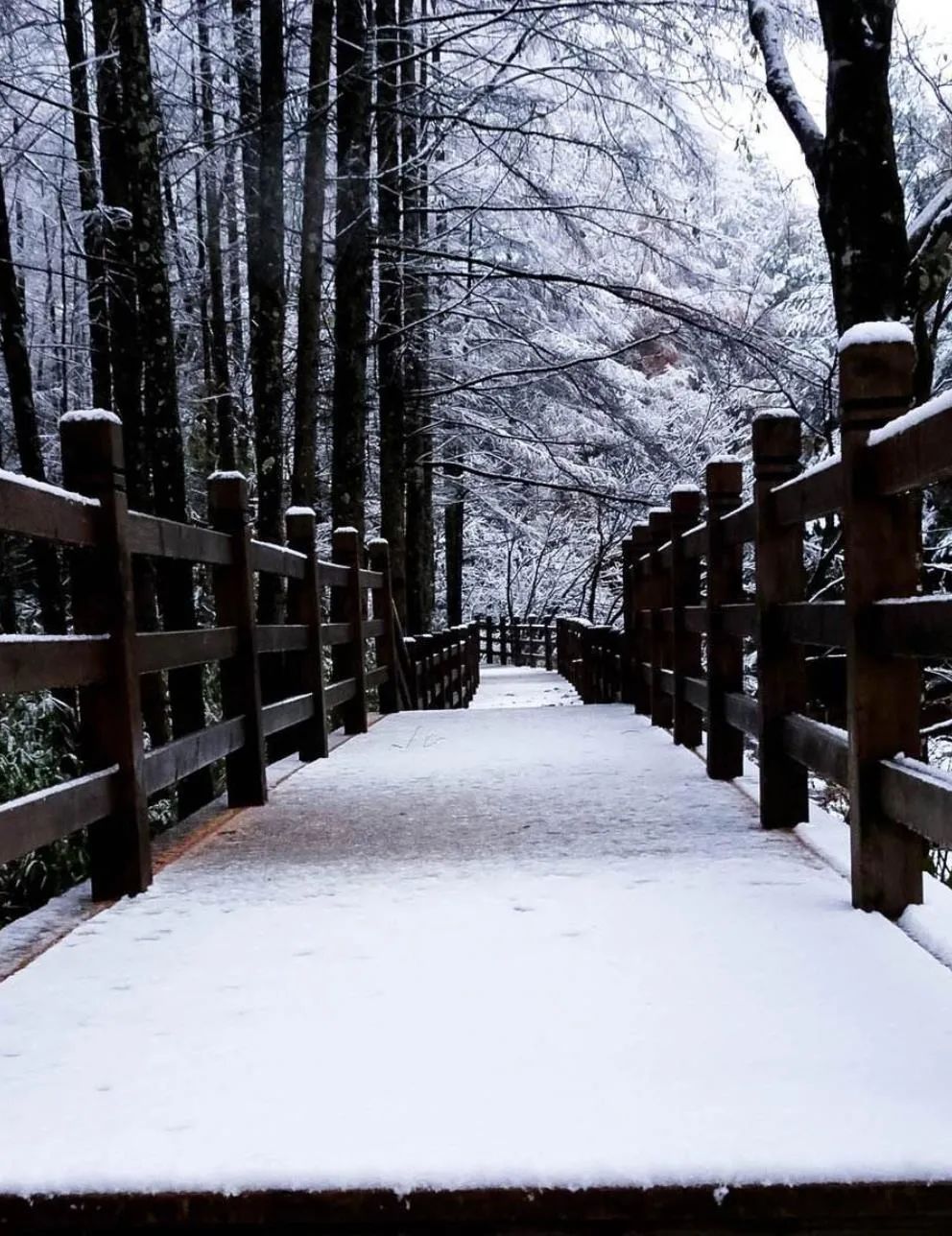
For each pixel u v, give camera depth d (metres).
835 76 6.07
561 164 14.66
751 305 14.73
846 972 2.54
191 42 12.62
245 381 18.02
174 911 3.25
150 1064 2.15
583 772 5.64
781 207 15.17
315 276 11.09
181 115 14.30
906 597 3.00
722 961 2.64
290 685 7.17
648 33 11.77
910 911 2.95
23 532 2.87
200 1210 1.74
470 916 3.09
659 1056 2.11
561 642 20.97
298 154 12.82
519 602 35.72
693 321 12.57
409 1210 1.73
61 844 7.31
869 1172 1.71
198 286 17.12
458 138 15.11
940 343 11.16
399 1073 2.07
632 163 12.95
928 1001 2.36
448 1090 1.99
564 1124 1.86
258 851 4.04
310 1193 1.73
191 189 17.66
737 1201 1.72
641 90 12.49
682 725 6.48
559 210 13.30
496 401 17.28
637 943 2.79
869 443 3.00
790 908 3.08
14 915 7.20
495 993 2.47
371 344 13.05
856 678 3.02
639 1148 1.77
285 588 9.91
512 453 18.92
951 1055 2.09
